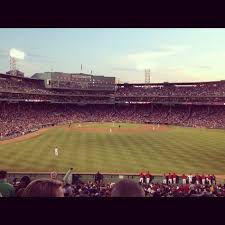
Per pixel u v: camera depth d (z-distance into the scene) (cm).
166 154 5297
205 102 11788
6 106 10919
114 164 4531
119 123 11675
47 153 5234
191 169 4294
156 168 4325
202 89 12750
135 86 14538
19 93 11050
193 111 12356
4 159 4700
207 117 11544
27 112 11400
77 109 13400
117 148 5844
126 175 3553
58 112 12550
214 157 5072
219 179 3734
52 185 313
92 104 13688
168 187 2456
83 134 7862
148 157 5050
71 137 7262
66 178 2992
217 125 10456
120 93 14412
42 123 10338
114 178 3466
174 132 8588
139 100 13362
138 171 4134
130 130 8931
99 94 14238
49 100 12150
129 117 13012
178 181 3447
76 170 4125
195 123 11131
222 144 6400
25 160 4662
